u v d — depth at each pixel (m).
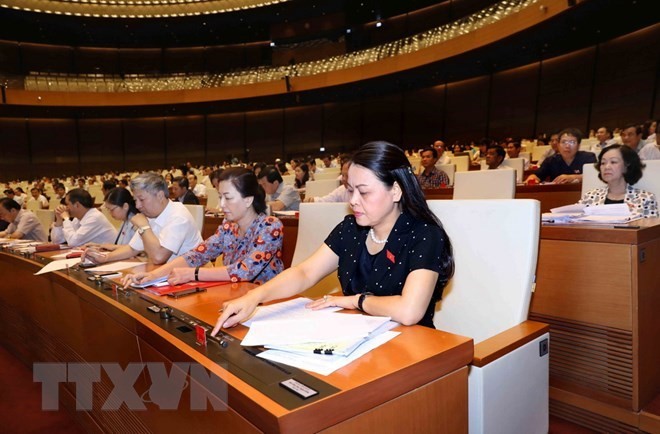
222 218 3.92
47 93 14.59
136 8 14.86
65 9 14.30
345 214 2.08
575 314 1.69
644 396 1.57
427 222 1.24
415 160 7.91
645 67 10.09
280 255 1.90
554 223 1.82
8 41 16.28
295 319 1.03
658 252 1.64
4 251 2.65
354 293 1.33
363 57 14.09
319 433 0.65
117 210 2.75
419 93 15.38
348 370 0.76
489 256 1.36
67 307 1.67
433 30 12.50
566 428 1.69
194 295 1.33
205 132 18.33
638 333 1.53
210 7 15.09
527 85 12.84
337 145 17.09
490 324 1.33
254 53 18.06
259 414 0.65
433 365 0.81
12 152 16.41
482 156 7.32
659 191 2.31
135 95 15.48
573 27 9.99
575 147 4.04
